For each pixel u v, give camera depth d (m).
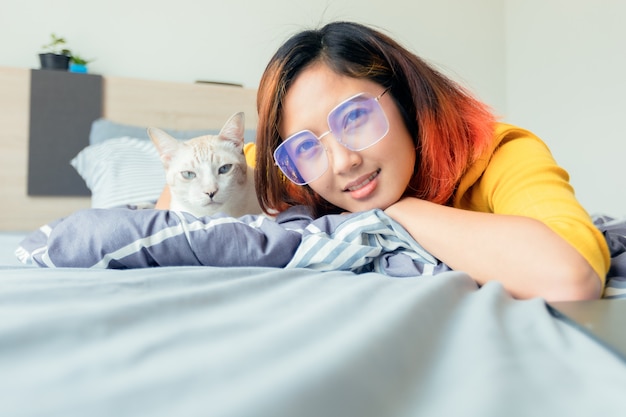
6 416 0.19
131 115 1.99
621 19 1.84
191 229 0.58
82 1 2.01
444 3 2.49
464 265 0.55
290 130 0.70
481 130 0.74
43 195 1.86
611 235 0.78
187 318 0.33
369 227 0.62
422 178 0.73
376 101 0.65
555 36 2.20
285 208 0.86
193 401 0.20
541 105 2.30
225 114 2.12
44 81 1.86
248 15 2.22
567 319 0.37
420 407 0.23
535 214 0.59
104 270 0.53
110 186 1.56
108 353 0.25
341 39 0.69
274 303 0.38
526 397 0.23
